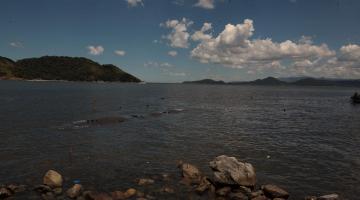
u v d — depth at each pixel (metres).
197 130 47.25
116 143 36.69
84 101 95.25
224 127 51.00
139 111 72.19
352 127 53.62
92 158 29.81
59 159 29.19
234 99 130.50
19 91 145.88
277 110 84.31
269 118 65.25
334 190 22.95
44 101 91.56
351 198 21.55
